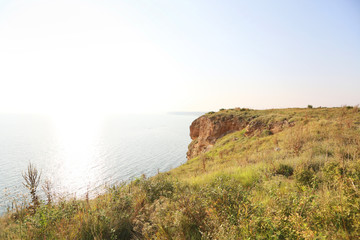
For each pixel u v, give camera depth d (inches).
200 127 1539.1
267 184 203.2
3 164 2770.7
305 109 1116.5
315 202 116.5
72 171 2222.0
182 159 2851.9
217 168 512.1
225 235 100.8
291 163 302.4
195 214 140.8
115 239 131.3
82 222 141.1
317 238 83.0
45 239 124.8
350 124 558.9
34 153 3816.4
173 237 120.6
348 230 92.3
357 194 106.2
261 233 102.8
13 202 174.2
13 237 139.0
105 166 2498.8
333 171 180.9
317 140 484.7
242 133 1073.5
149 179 246.4
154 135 6924.2
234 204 139.4
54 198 185.0
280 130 843.4
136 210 165.8
